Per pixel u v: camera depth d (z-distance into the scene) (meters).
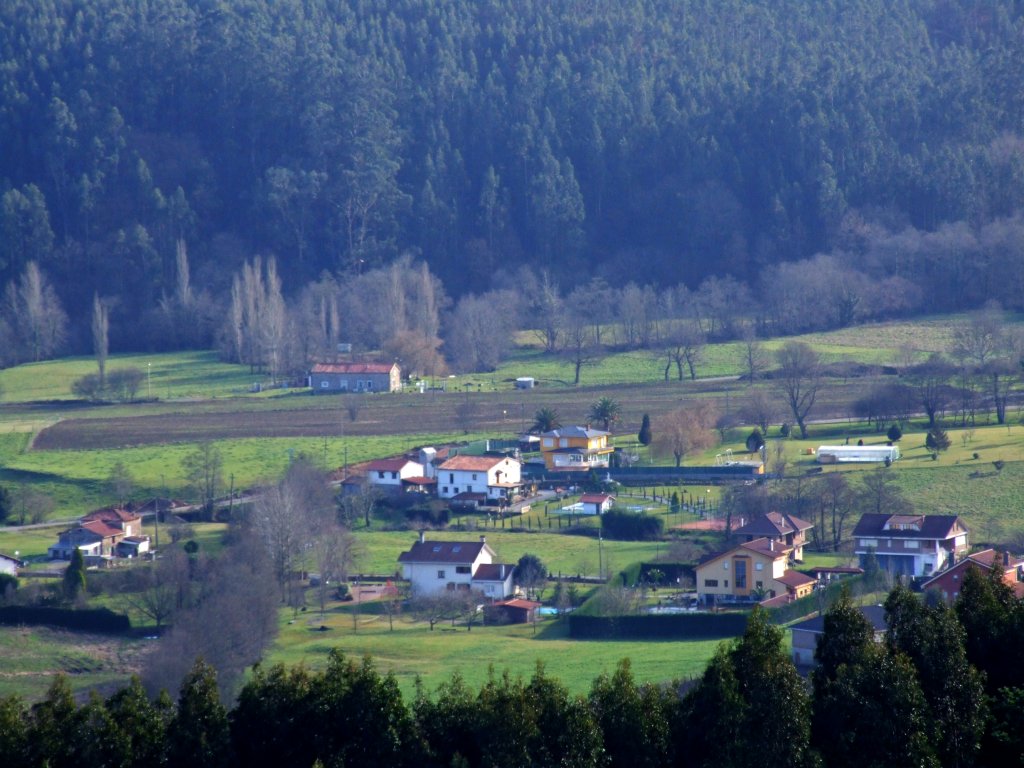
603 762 187.00
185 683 190.62
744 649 194.00
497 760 183.62
